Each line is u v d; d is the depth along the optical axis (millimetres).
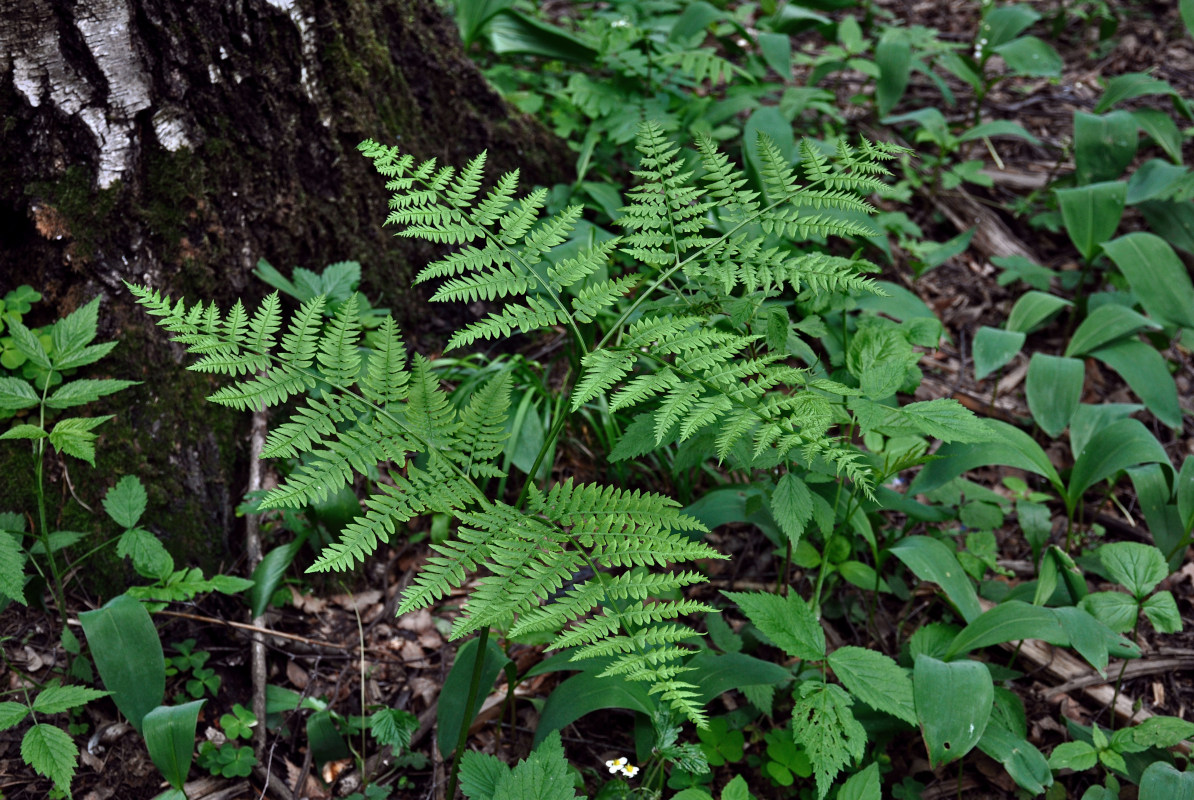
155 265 2939
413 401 1926
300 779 2562
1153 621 2662
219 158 3055
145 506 2812
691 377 1907
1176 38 6422
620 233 4188
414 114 3820
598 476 3502
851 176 2174
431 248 3811
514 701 2750
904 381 2779
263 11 3057
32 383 2756
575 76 4656
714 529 3418
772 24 5699
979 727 2316
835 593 3205
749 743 2754
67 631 2518
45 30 2633
